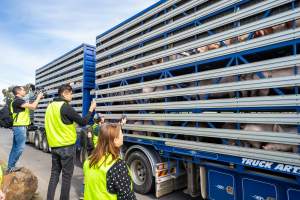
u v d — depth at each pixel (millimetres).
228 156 3369
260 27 3002
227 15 3393
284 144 2750
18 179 4172
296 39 2672
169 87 4324
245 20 3213
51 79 9430
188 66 3953
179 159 4270
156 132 4625
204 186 3867
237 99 3221
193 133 3840
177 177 4773
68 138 3988
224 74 3385
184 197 4805
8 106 5285
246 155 3107
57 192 5047
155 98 4605
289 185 2855
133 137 5184
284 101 2740
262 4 2988
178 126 4113
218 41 3494
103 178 1837
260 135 2953
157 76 4824
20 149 5125
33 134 11234
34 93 10945
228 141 3369
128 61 5332
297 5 2701
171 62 4273
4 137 15992
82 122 4039
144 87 4824
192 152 3908
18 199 4078
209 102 3590
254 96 3090
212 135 3533
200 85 3764
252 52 3084
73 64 7684
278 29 2887
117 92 5613
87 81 7043
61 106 3973
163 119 4375
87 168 1979
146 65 4867
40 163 7855
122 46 5500
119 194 1831
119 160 1934
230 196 3475
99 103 6270
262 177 3080
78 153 7801
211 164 3729
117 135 1988
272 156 2832
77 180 5922
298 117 2607
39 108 10484
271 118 2840
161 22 4512
